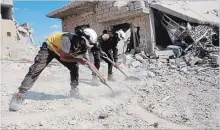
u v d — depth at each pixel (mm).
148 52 17672
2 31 22922
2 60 16469
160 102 6555
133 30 18469
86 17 21484
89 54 8734
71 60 6516
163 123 5133
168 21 18672
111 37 9188
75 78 6973
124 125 5000
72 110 5930
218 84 8711
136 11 17484
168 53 16391
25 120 5344
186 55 15875
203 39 16828
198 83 8898
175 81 9242
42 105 6258
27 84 6156
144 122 5176
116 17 18703
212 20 17859
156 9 18312
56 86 8477
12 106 5914
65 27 23688
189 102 6539
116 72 11609
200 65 13844
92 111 5844
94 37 6312
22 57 20500
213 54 14914
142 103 6461
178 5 19453
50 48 6406
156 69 12602
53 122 5207
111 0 19062
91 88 8062
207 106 6203
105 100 6723
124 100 6730
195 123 5109
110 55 9367
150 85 8484
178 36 17875
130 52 18391
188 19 17578
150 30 17641
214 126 4938
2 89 8023
